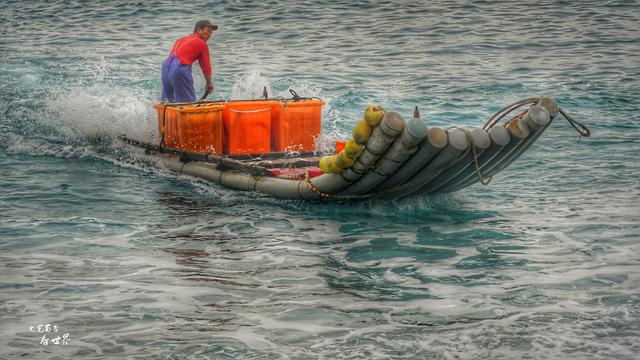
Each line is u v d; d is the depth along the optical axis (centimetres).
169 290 1842
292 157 2820
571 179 2789
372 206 2480
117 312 1720
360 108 4062
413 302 1778
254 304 1772
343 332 1631
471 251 2098
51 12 7850
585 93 4400
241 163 2634
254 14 7625
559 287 1838
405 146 2203
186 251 2111
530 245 2133
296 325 1664
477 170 2259
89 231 2266
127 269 1973
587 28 6919
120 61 5438
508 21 7325
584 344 1555
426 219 2383
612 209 2431
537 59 5609
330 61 5512
